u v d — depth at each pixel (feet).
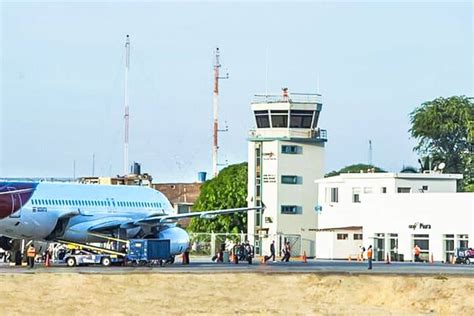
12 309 652.89
